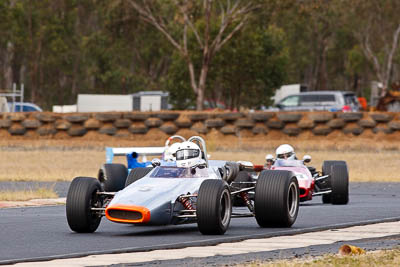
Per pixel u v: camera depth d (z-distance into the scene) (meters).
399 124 145.12
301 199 62.84
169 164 48.19
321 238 40.44
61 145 152.88
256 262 32.28
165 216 40.75
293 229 44.84
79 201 43.16
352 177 93.81
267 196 44.53
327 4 190.25
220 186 41.62
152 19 195.50
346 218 51.47
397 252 34.50
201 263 32.47
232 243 38.84
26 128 159.12
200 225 41.34
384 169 105.25
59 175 92.25
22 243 39.44
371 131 147.25
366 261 31.80
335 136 148.50
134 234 43.81
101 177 70.25
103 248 37.50
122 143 152.50
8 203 63.12
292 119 149.75
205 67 193.50
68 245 38.69
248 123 150.75
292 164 67.38
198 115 152.75
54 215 54.44
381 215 53.47
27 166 106.75
